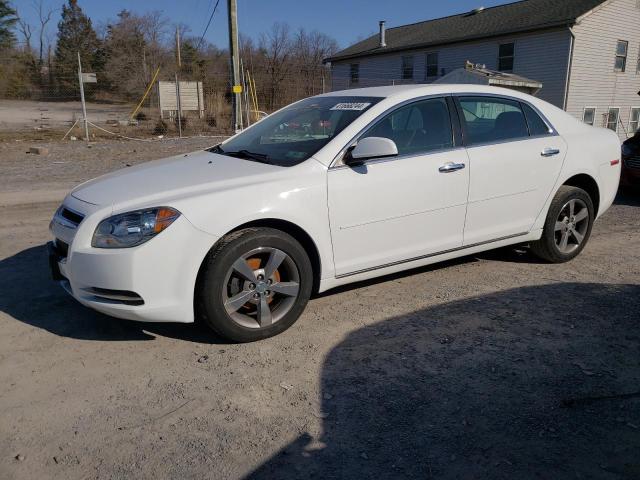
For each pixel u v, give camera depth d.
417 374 3.24
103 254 3.24
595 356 3.44
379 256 4.06
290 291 3.68
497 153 4.51
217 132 21.56
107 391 3.07
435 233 4.29
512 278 4.83
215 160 4.19
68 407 2.92
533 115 4.90
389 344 3.62
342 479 2.40
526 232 4.87
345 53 35.66
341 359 3.43
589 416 2.83
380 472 2.44
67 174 10.91
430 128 4.29
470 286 4.64
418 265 4.33
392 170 3.98
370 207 3.91
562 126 5.09
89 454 2.55
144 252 3.22
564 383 3.13
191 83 23.95
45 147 15.34
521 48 24.69
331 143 3.87
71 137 19.06
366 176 3.88
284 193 3.57
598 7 22.94
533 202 4.82
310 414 2.87
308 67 37.19
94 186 3.82
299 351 3.53
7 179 10.26
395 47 30.92
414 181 4.07
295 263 3.65
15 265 5.14
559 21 22.56
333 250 3.84
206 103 24.33
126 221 3.27
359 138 3.94
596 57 23.95
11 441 2.64
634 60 25.78
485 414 2.86
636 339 3.66
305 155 3.86
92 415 2.85
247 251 3.46
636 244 5.98
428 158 4.16
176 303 3.34
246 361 3.41
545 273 4.96
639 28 25.47
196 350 3.55
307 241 3.79
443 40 27.80
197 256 3.33
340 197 3.77
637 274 4.95
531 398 2.99
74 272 3.36
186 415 2.86
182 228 3.28
